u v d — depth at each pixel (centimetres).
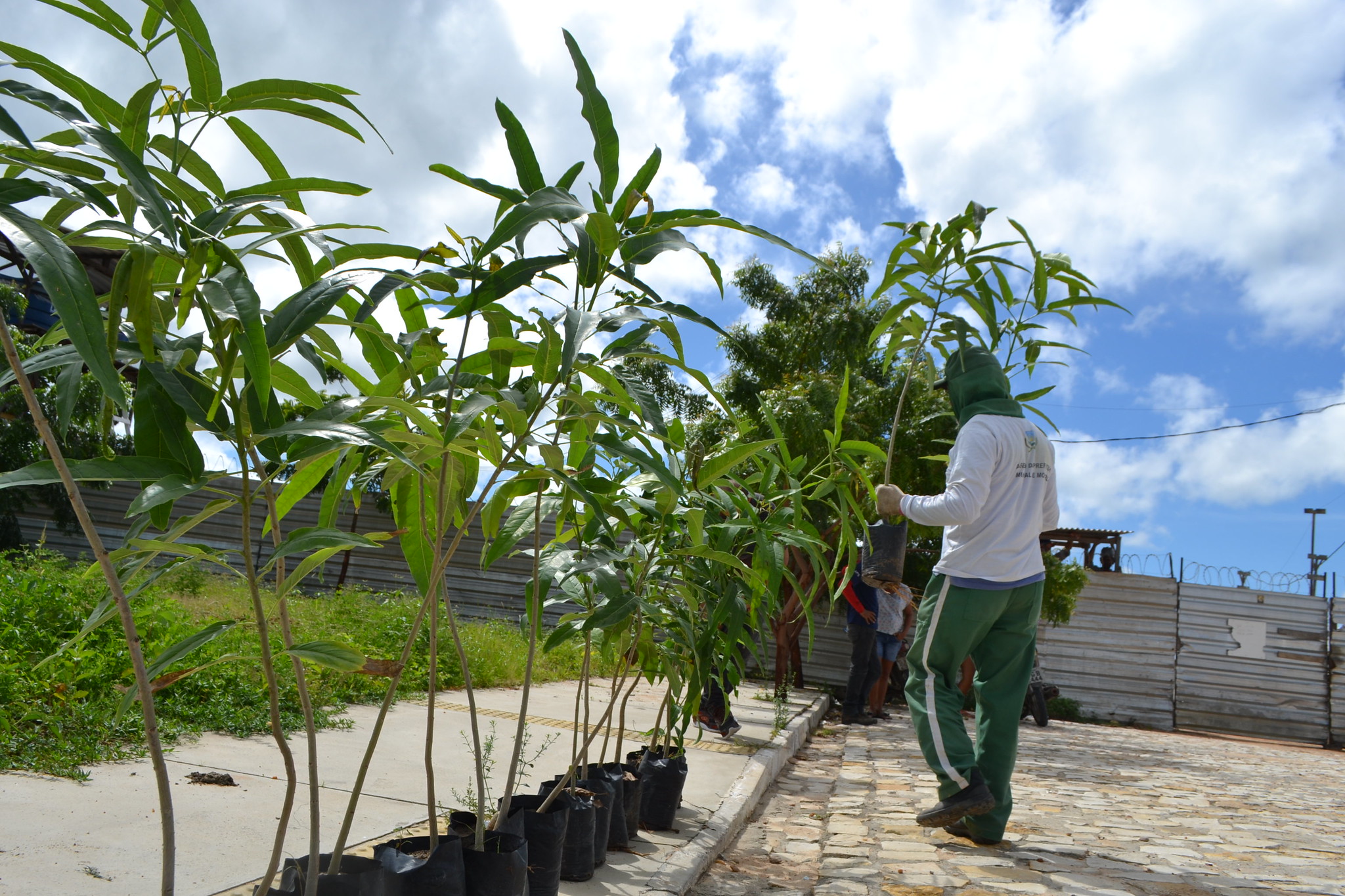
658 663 306
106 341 103
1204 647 1474
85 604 457
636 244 180
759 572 306
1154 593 1485
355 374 185
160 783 120
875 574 393
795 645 1129
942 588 363
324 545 132
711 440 1237
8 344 108
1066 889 297
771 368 1410
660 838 320
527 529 232
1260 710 1451
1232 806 512
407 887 177
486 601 1377
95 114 138
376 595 1003
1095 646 1480
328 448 137
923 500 372
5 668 342
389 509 1328
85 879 205
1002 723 359
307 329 131
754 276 1491
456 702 573
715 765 470
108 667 401
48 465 113
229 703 405
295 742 386
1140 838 392
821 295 1472
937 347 431
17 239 95
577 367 185
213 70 141
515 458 176
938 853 343
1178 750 912
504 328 194
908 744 705
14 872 203
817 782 526
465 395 185
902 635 964
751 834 376
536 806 254
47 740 317
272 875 145
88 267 1146
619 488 255
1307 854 380
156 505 117
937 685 364
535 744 446
